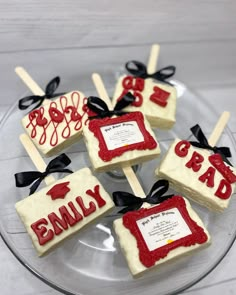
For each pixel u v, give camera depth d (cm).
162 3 25
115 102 24
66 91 27
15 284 21
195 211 22
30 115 23
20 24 24
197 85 30
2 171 23
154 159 24
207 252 21
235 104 29
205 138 23
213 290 22
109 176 24
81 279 20
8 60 25
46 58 26
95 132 22
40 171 22
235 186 22
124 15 25
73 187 20
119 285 20
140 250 19
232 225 22
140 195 21
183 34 27
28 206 20
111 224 22
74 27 25
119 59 27
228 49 29
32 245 20
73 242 21
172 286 20
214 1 25
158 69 29
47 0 23
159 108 24
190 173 22
